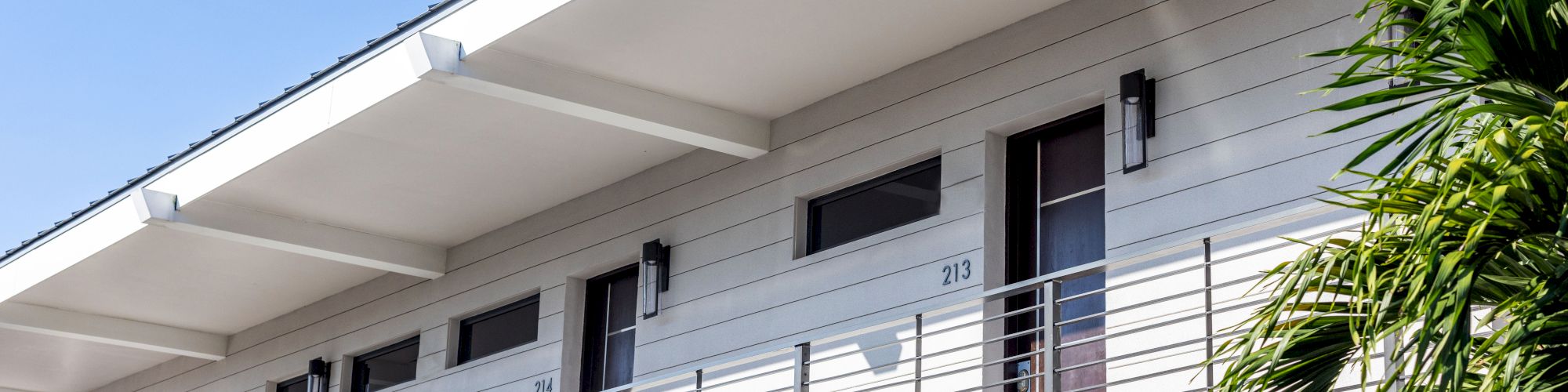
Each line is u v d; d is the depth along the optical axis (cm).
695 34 755
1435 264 319
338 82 848
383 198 998
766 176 877
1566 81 316
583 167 954
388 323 1155
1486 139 319
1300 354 354
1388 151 581
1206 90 662
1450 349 308
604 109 805
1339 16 618
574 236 1006
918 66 806
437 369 1088
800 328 824
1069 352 716
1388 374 432
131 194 970
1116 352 673
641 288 928
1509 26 335
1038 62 741
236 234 997
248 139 919
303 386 1252
